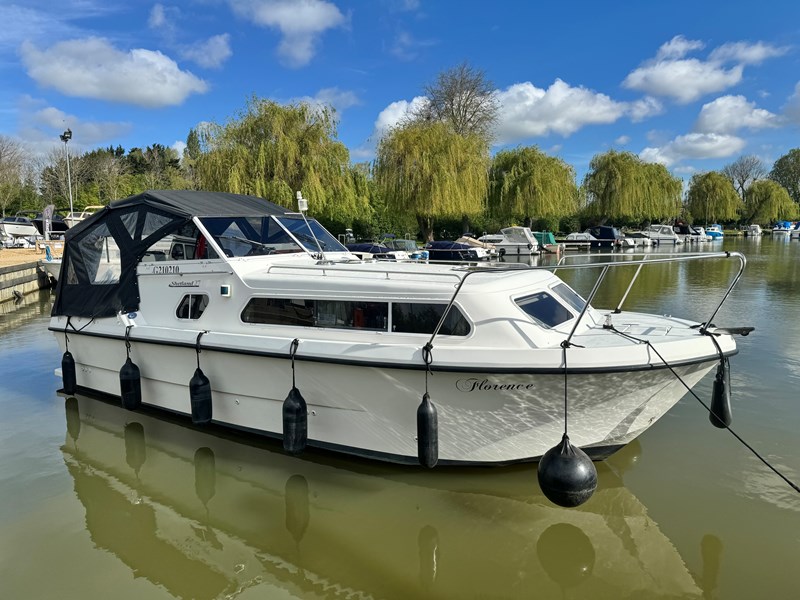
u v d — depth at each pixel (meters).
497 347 4.73
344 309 5.25
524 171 37.09
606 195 45.75
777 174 82.00
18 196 49.00
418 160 29.19
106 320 6.67
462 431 4.93
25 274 18.78
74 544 4.38
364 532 4.47
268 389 5.47
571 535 4.37
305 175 26.02
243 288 5.71
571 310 5.40
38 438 6.38
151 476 5.46
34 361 9.71
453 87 40.66
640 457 5.57
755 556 4.05
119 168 59.22
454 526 4.52
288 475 5.34
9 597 3.76
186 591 3.84
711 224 63.22
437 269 5.82
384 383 4.90
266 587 3.88
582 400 4.66
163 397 6.33
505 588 3.82
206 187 26.17
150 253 6.49
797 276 21.19
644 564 4.02
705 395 7.46
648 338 4.91
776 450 5.69
